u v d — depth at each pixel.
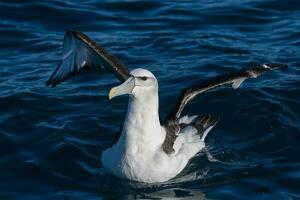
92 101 17.25
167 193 14.07
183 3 22.00
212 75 18.22
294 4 21.77
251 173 14.66
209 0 22.19
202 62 18.89
